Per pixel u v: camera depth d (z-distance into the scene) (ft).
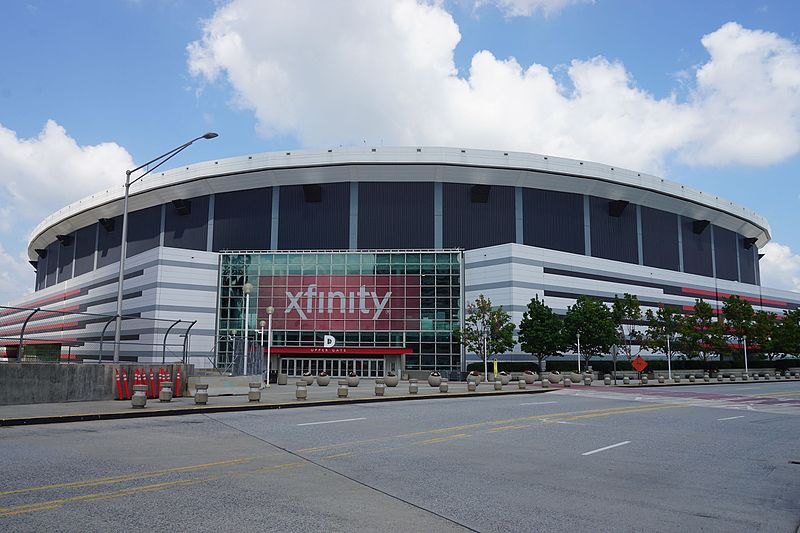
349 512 26.30
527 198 244.22
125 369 84.17
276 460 39.06
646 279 256.32
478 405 89.10
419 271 228.63
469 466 38.63
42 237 353.92
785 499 31.73
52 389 75.51
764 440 55.98
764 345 252.01
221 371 128.88
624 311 212.64
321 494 29.66
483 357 207.10
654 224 273.75
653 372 216.74
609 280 241.14
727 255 312.29
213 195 252.01
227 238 246.27
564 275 226.79
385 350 220.02
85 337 94.17
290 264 230.89
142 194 264.31
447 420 66.69
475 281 222.89
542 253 221.87
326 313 227.81
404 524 24.67
